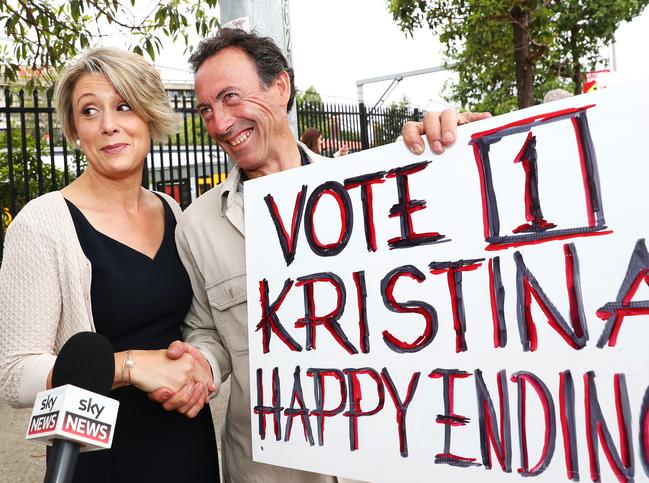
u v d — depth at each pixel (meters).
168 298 1.72
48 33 4.95
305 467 1.41
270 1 2.90
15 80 5.39
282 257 1.51
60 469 0.94
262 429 1.50
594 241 1.07
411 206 1.31
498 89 14.55
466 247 1.22
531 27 8.49
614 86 1.07
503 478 1.14
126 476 1.60
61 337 1.58
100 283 1.62
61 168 7.37
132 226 1.75
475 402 1.18
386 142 11.81
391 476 1.29
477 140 1.22
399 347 1.30
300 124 10.07
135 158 1.69
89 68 1.64
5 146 7.04
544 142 1.14
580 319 1.07
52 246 1.54
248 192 1.59
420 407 1.25
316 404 1.41
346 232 1.40
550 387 1.10
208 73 1.66
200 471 1.70
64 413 0.94
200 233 1.74
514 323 1.15
